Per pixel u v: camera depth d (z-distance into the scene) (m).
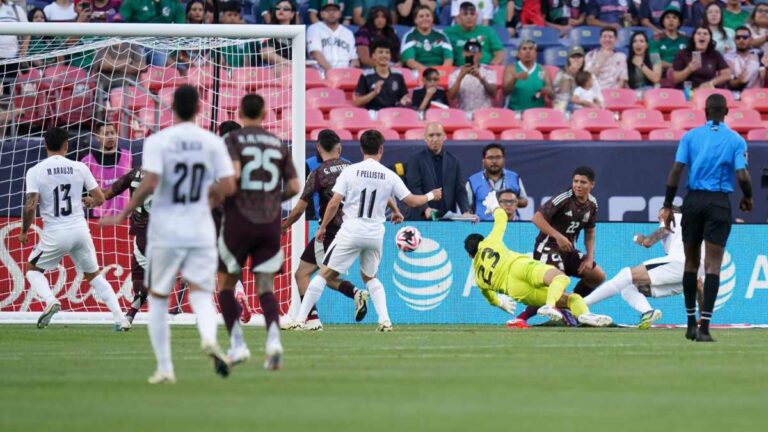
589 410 23.27
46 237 48.34
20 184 59.16
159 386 27.20
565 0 88.38
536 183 63.41
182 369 31.47
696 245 42.75
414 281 57.78
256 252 30.44
